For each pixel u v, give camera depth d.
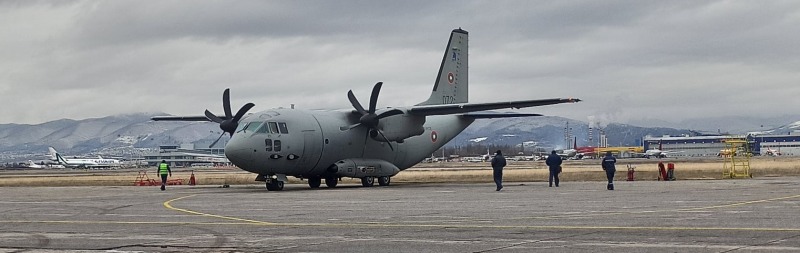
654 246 12.59
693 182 40.06
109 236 15.45
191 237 15.10
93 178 77.56
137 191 39.34
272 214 20.73
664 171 45.62
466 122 47.38
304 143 37.72
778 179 44.12
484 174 68.31
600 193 29.45
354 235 15.10
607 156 32.19
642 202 23.31
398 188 37.78
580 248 12.58
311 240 14.36
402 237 14.60
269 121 36.84
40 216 21.27
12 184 58.38
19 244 14.31
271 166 36.84
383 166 41.50
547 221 17.34
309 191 35.56
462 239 14.09
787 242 12.74
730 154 56.50
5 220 20.00
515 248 12.72
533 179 53.09
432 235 14.84
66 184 57.41
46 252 13.07
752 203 22.05
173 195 33.31
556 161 36.81
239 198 29.58
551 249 12.53
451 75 46.03
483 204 23.67
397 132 40.34
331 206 23.69
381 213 20.52
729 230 14.60
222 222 18.41
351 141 40.09
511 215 19.20
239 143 35.69
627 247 12.55
